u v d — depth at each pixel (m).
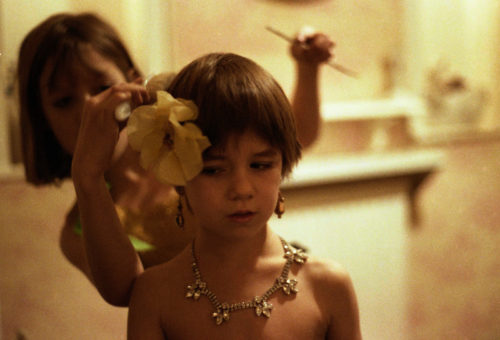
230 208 0.55
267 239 0.63
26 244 1.72
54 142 1.03
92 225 0.62
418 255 2.43
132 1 1.82
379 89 2.27
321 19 2.15
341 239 2.18
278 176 0.59
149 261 0.85
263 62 2.07
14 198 1.69
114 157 0.92
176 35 1.91
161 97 0.54
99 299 1.85
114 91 0.59
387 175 2.21
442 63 2.39
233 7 2.01
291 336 0.59
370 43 2.24
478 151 2.52
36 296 1.75
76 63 0.92
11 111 1.65
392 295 2.32
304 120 1.13
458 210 2.50
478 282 2.61
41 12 1.63
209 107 0.56
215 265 0.61
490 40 2.47
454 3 2.38
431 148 2.41
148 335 0.61
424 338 2.47
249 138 0.56
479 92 2.46
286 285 0.61
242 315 0.59
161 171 0.54
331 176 2.05
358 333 0.64
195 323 0.59
